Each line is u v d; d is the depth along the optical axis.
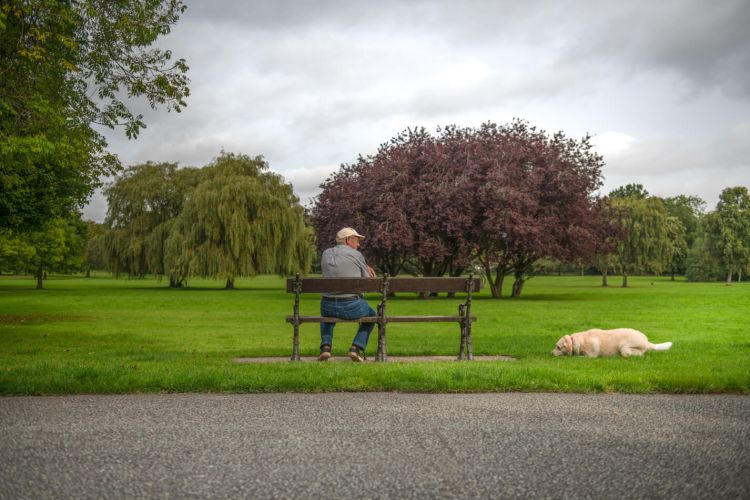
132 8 12.70
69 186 20.45
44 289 49.62
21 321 17.14
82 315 19.94
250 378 5.93
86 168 14.12
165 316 19.92
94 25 12.30
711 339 12.24
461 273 39.50
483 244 36.56
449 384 5.82
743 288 53.91
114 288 52.81
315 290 7.82
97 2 12.36
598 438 4.15
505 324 16.91
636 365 7.19
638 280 99.75
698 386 5.84
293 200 48.06
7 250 47.41
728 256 76.69
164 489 3.15
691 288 54.62
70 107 12.50
